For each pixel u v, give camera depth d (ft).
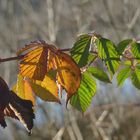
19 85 3.68
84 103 4.09
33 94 3.66
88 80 4.09
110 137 21.57
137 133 22.06
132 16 24.27
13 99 3.29
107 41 3.85
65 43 23.97
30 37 24.79
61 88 3.50
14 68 21.99
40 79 3.41
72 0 25.05
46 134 22.74
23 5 26.09
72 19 24.40
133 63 4.43
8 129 23.31
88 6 24.48
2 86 3.27
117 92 21.29
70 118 20.53
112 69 3.90
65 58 3.45
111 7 24.45
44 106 21.42
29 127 3.31
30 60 3.46
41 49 3.48
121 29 23.16
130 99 21.44
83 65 3.73
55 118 21.67
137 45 4.18
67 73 3.45
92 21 23.54
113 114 21.75
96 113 20.89
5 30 25.67
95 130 20.94
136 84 4.58
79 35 3.85
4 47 24.63
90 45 3.80
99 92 20.99
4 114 3.21
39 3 28.02
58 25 23.80
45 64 3.44
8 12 26.37
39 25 25.89
